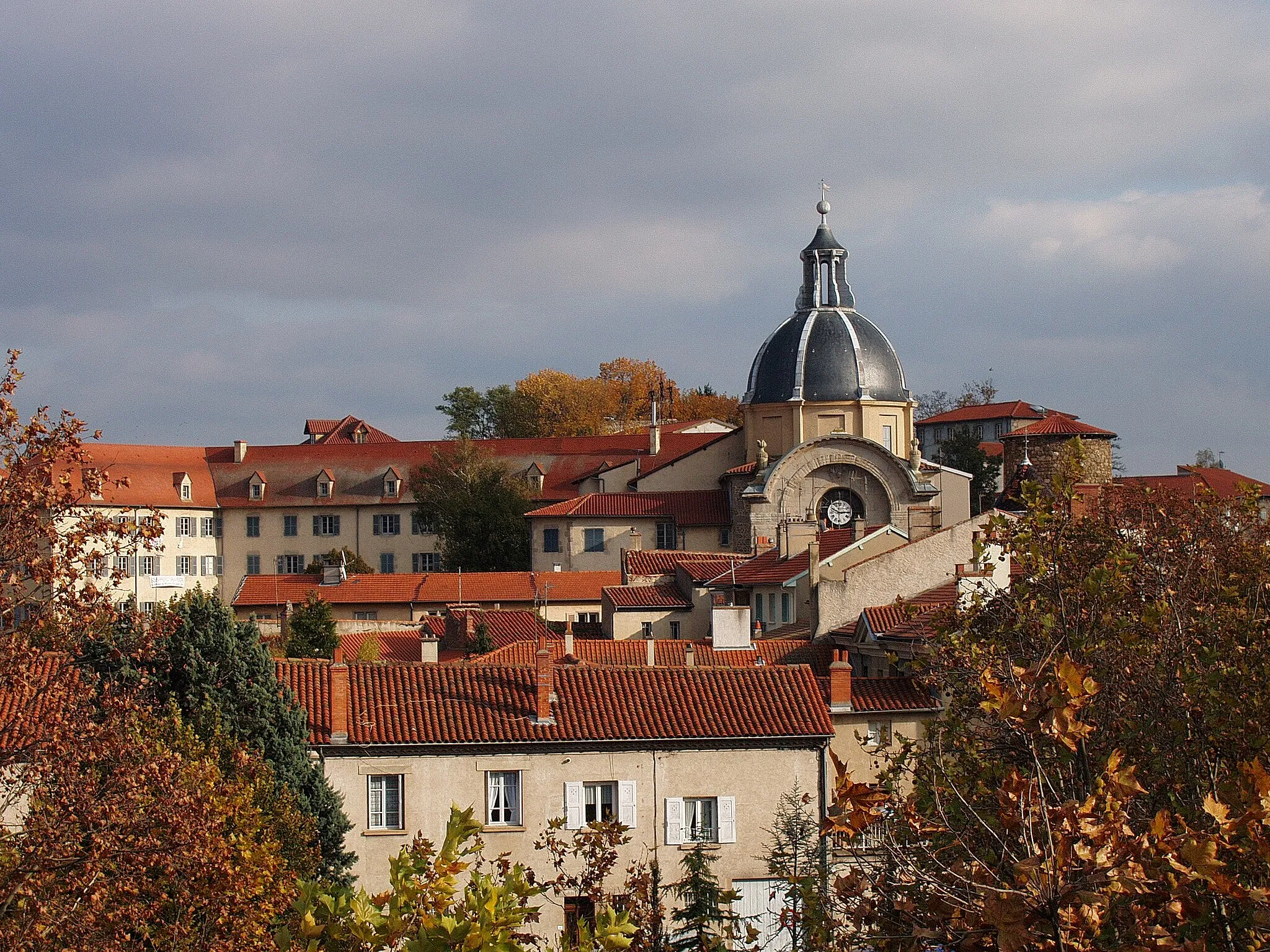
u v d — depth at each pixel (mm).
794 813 77625
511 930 31828
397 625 185500
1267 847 27141
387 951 37969
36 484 42500
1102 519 55094
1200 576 49125
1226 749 38312
